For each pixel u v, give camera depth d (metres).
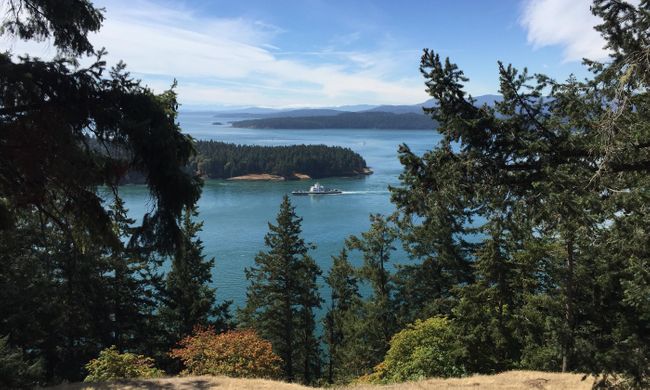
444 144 7.39
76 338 25.44
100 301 25.39
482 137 6.95
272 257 33.75
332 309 40.62
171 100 5.38
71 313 23.91
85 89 4.69
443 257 28.50
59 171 4.95
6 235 6.14
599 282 21.12
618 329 21.30
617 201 6.06
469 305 23.42
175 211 5.10
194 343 20.70
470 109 7.05
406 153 7.55
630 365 7.54
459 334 22.30
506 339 22.97
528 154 6.87
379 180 162.00
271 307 34.12
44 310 22.25
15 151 4.68
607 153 6.20
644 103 7.02
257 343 20.55
